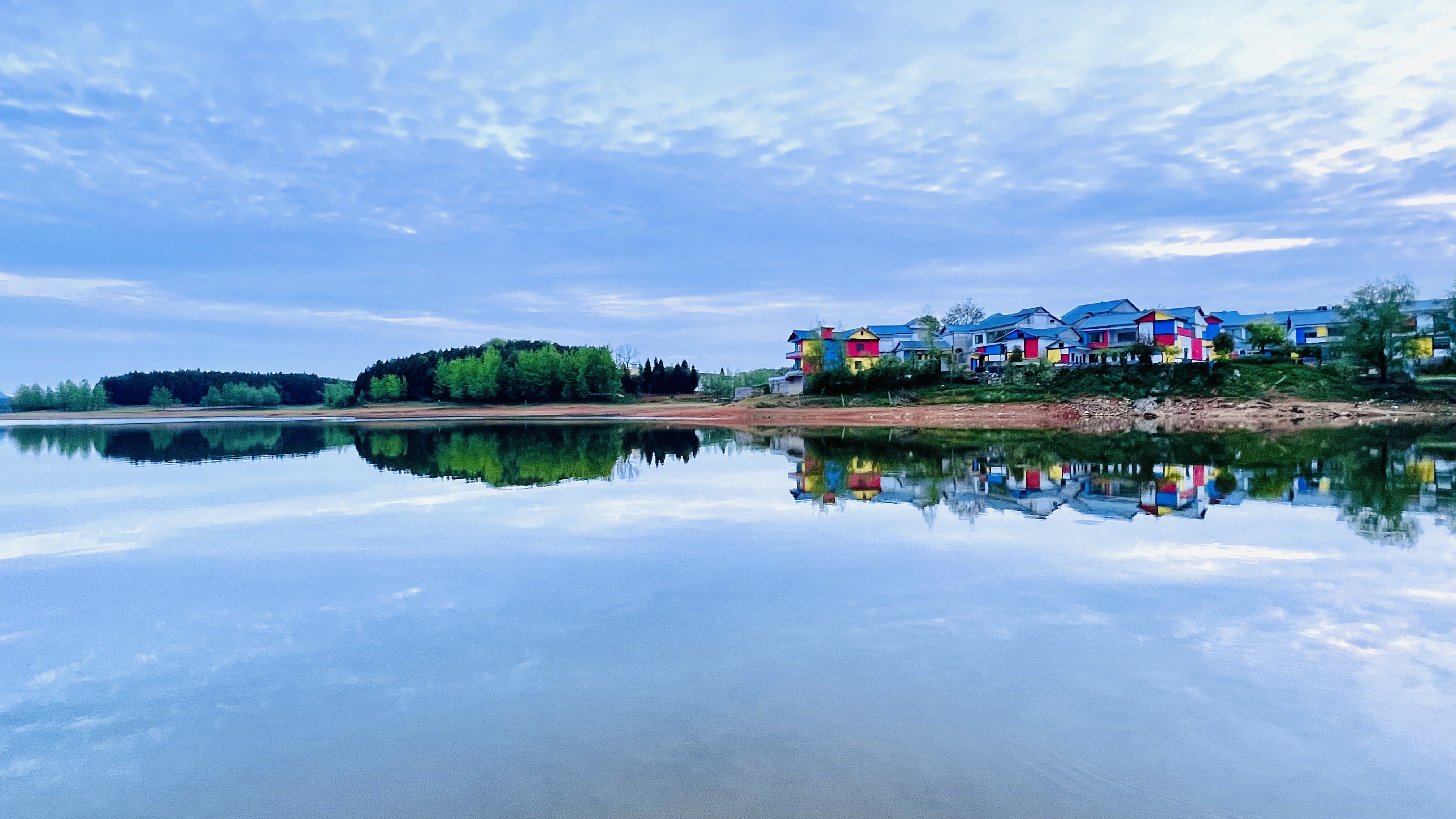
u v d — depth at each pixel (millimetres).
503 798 6176
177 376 172750
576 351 131125
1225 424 51156
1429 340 68750
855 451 35719
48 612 11570
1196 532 15367
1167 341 75812
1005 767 6480
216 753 7121
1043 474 25453
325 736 7379
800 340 99062
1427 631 9391
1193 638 9320
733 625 10141
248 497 23016
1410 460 28094
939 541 14977
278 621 10875
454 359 152000
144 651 9844
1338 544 14062
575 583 12359
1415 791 6047
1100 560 13164
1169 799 5992
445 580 12773
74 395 143000
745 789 6207
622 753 6848
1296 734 6953
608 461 32719
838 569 12930
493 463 32469
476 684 8461
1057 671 8422
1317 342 84938
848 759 6656
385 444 46031
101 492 24609
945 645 9281
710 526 16984
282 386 187750
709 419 76625
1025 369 73188
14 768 6957
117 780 6703
